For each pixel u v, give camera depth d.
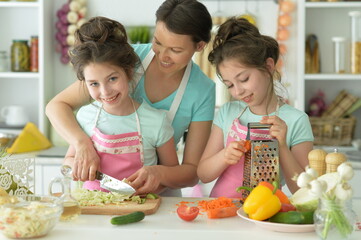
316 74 3.67
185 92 2.18
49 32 3.94
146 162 2.04
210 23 1.96
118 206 1.70
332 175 1.51
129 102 2.06
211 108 2.23
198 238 1.47
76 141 1.97
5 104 4.15
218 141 2.12
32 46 3.86
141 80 2.17
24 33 4.08
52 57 4.04
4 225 1.43
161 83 2.17
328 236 1.39
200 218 1.64
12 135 3.67
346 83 3.97
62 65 4.08
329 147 3.71
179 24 1.84
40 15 3.77
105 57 1.80
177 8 1.86
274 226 1.50
